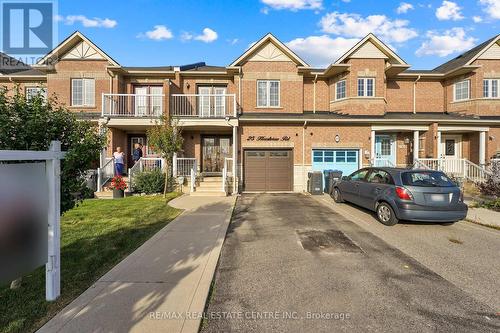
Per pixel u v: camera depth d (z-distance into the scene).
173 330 3.16
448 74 17.98
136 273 4.64
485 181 13.12
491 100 17.03
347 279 4.59
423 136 16.81
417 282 4.50
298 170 16.11
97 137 4.49
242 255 5.65
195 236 6.72
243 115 16.67
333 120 15.71
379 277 4.68
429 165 15.69
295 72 17.47
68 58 17.11
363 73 16.95
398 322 3.44
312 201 12.25
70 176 4.33
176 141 12.38
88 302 3.73
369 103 16.94
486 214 9.18
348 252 5.84
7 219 3.17
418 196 7.54
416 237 6.89
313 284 4.42
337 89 17.81
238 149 16.02
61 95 17.03
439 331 3.28
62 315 3.43
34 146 3.86
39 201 3.57
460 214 7.51
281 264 5.20
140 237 6.61
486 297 4.05
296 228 7.68
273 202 12.03
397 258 5.52
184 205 10.77
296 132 16.09
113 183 12.47
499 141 16.56
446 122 16.02
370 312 3.65
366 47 17.03
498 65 17.33
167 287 4.16
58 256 3.87
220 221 8.23
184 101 17.38
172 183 14.12
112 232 6.94
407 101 18.64
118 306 3.64
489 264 5.24
